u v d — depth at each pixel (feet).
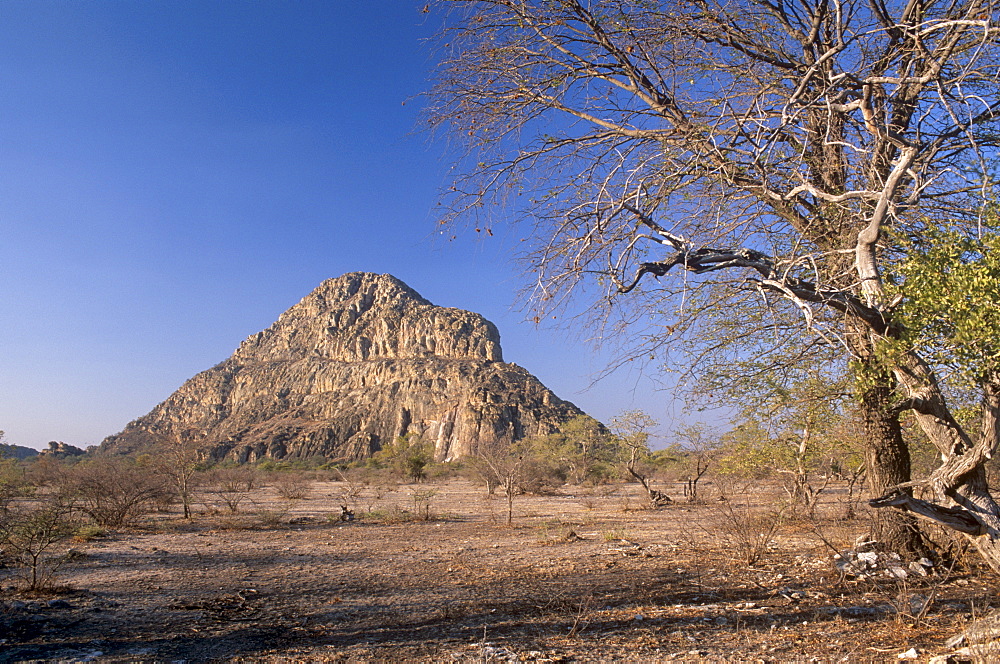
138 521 60.49
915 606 21.21
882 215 15.56
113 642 20.52
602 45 22.17
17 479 70.95
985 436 14.55
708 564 31.81
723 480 59.26
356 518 65.87
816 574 27.35
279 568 35.12
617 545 40.81
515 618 22.50
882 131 19.71
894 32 21.01
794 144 22.33
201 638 20.86
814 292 16.44
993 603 21.13
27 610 25.03
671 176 18.76
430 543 45.01
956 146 18.37
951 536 26.48
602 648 18.33
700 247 18.71
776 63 22.63
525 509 74.13
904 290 15.14
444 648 19.06
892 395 25.72
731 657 16.94
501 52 22.49
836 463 44.52
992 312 13.06
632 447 103.86
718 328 24.34
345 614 24.03
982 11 16.87
